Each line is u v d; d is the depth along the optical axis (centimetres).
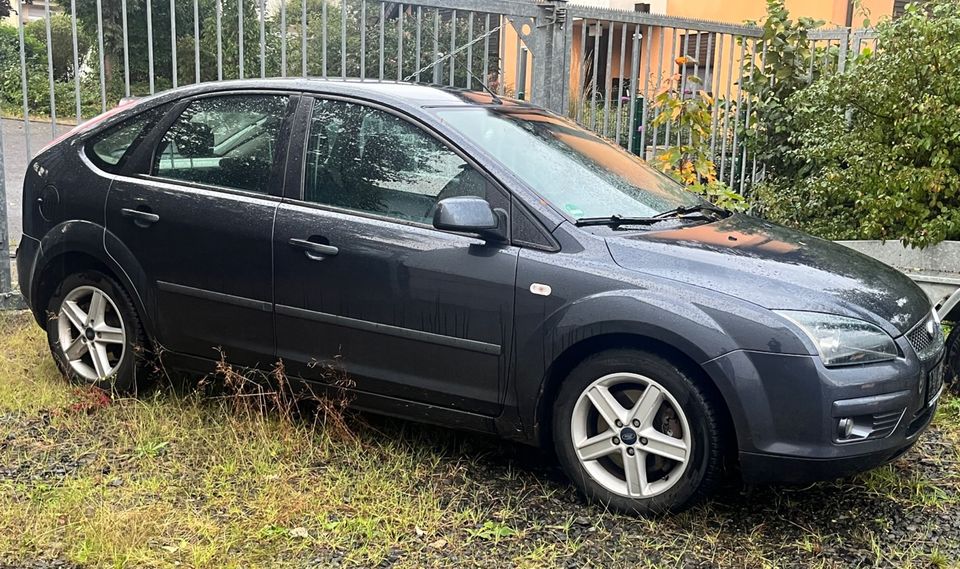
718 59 825
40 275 463
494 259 355
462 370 364
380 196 386
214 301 413
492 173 367
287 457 388
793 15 1386
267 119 417
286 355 401
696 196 454
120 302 441
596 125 844
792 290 330
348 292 380
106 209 438
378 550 315
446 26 821
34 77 1102
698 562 317
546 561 313
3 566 296
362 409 399
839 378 313
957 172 599
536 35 716
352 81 430
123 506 340
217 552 311
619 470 354
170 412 432
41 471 371
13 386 462
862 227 630
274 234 395
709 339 319
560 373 357
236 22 729
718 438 328
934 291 506
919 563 322
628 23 757
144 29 912
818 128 725
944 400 480
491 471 390
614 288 335
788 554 326
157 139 439
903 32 623
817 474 318
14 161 1302
